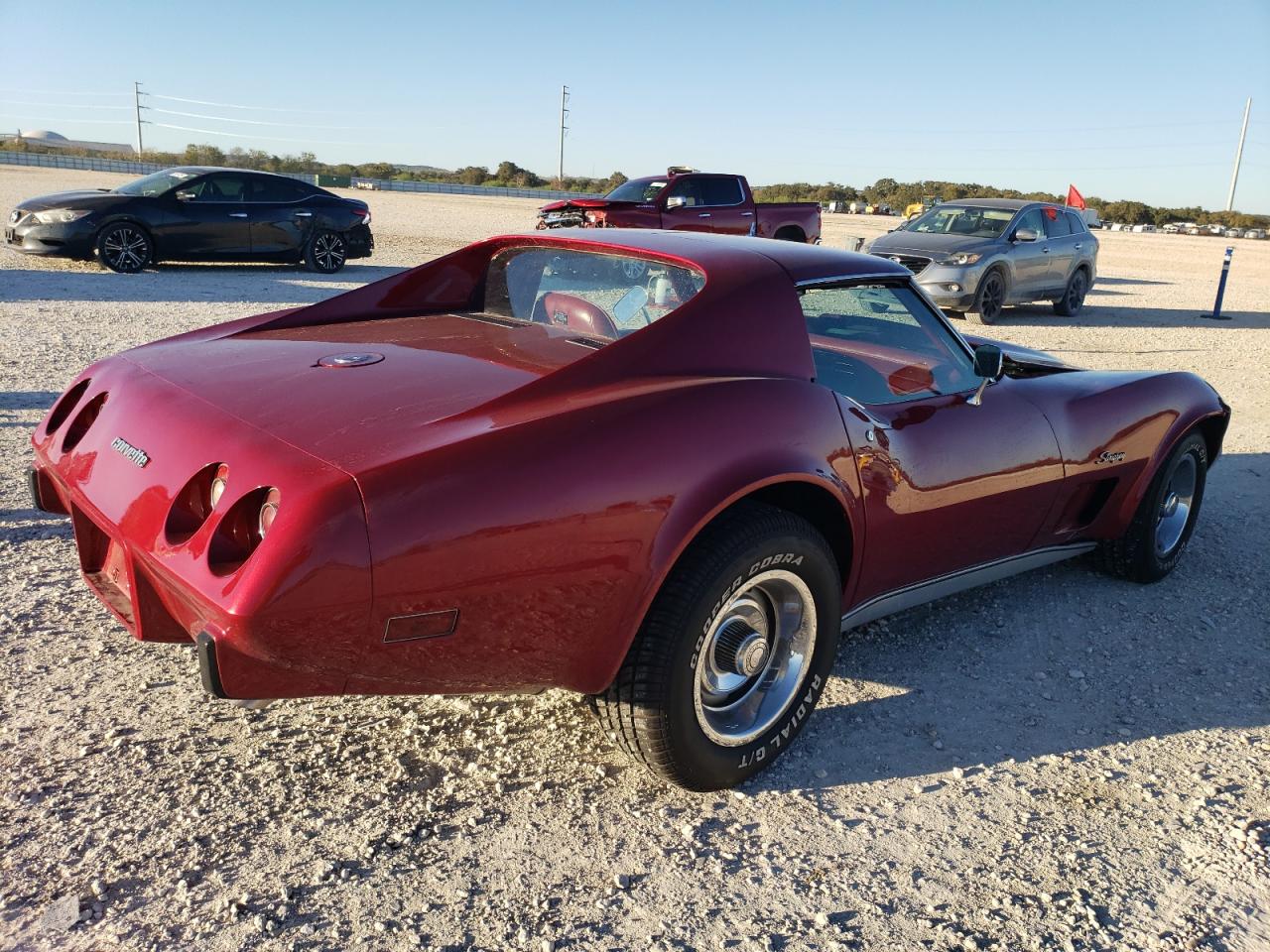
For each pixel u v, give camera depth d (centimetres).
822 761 285
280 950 200
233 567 200
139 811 240
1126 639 375
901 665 344
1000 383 353
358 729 285
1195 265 2898
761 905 224
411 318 344
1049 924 223
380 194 4953
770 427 254
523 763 273
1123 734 309
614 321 301
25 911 205
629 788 265
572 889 225
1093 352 1098
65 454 265
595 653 233
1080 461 359
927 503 302
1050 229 1403
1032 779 282
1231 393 891
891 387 312
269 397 240
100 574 264
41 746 263
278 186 1427
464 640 216
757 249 303
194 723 280
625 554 226
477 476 210
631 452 228
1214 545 481
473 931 210
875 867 240
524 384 242
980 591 412
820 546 266
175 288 1184
